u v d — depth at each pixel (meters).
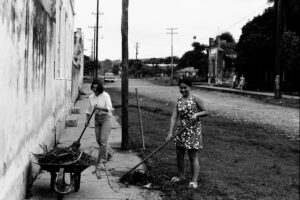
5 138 4.67
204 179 8.16
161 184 7.21
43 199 5.97
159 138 12.86
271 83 47.78
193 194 6.74
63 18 13.63
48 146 8.88
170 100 32.97
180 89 7.05
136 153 10.16
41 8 7.71
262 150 13.16
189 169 8.62
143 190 6.88
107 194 6.52
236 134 15.85
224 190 7.46
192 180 7.24
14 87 5.16
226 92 48.72
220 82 67.12
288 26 45.66
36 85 7.07
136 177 7.32
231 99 36.28
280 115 23.38
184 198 6.53
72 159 6.02
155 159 9.51
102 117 8.60
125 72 10.50
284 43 42.31
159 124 16.58
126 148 10.49
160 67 126.44
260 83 49.31
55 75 10.73
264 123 19.81
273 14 45.69
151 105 25.72
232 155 11.65
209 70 77.75
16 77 5.28
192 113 7.01
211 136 14.90
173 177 7.61
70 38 18.36
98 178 7.50
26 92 6.05
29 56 6.30
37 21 7.17
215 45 75.56
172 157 9.91
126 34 10.58
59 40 12.13
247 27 48.97
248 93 41.69
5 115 4.66
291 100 33.25
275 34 45.38
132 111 21.52
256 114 23.64
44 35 8.19
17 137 5.38
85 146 10.70
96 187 6.89
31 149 6.58
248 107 28.08
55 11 10.56
